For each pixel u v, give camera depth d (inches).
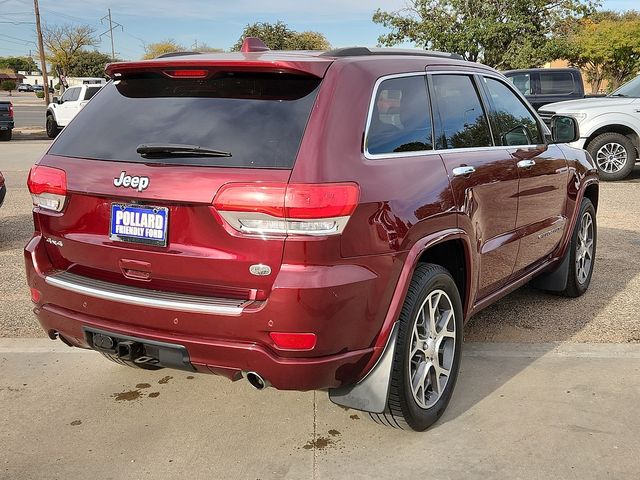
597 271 241.6
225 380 154.8
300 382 108.7
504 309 201.6
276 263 105.2
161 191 110.7
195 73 121.6
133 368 161.0
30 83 4650.6
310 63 115.3
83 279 124.3
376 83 122.9
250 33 1269.7
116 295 116.4
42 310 129.3
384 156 119.6
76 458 122.5
